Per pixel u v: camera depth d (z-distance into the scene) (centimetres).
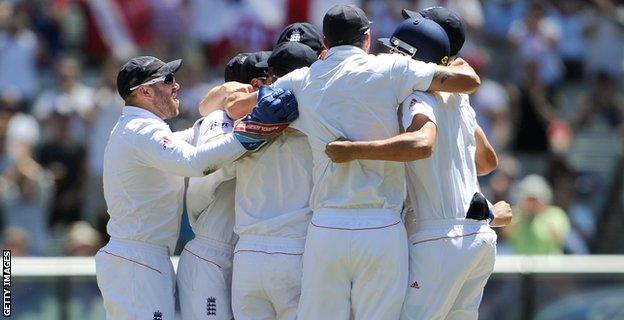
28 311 3438
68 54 5725
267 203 2167
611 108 5616
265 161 2169
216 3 5194
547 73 5525
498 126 5069
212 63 5194
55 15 5712
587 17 5744
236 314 2184
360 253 2052
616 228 4956
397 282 2069
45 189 4606
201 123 2259
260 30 5128
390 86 2070
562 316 3591
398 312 2080
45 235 4559
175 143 2161
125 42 5356
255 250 2152
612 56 5706
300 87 2112
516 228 4088
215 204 2259
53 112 4800
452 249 2092
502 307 3588
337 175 2075
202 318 2222
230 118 2223
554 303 3594
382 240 2053
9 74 5253
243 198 2186
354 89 2073
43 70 5647
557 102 5553
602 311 3591
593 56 5722
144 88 2208
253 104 2183
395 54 2109
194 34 5247
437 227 2098
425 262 2095
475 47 5419
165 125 2197
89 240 4100
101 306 3456
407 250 2092
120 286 2203
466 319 2178
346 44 2103
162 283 2220
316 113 2091
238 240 2208
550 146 5281
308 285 2084
